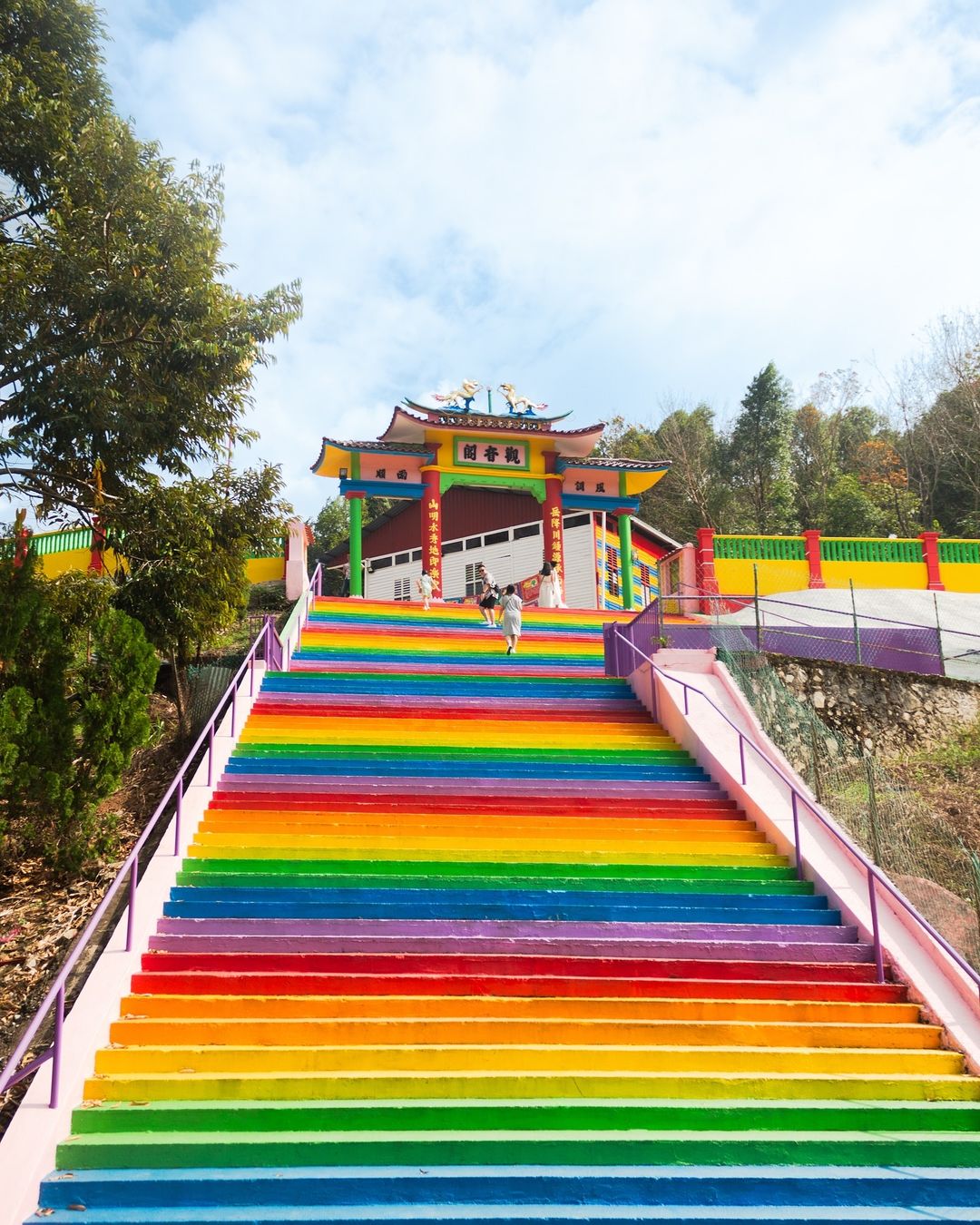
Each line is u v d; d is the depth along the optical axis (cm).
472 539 3272
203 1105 613
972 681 1627
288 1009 715
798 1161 612
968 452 4575
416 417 2738
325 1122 611
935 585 2444
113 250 1305
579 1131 621
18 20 1402
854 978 807
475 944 805
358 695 1392
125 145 1357
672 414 5625
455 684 1509
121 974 725
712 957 825
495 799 1077
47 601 1209
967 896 999
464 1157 592
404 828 1003
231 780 1076
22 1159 557
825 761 1250
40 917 907
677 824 1059
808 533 2439
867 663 1698
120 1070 652
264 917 831
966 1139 625
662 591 2458
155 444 1422
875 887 912
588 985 765
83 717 1041
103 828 1058
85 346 1302
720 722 1280
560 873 941
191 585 1325
